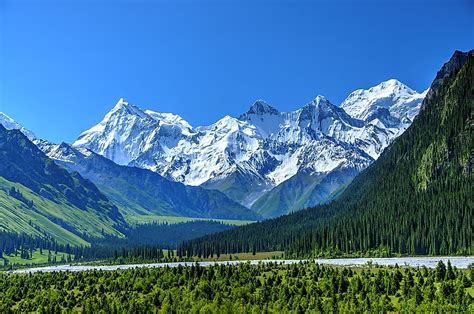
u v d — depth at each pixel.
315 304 196.62
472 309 171.88
